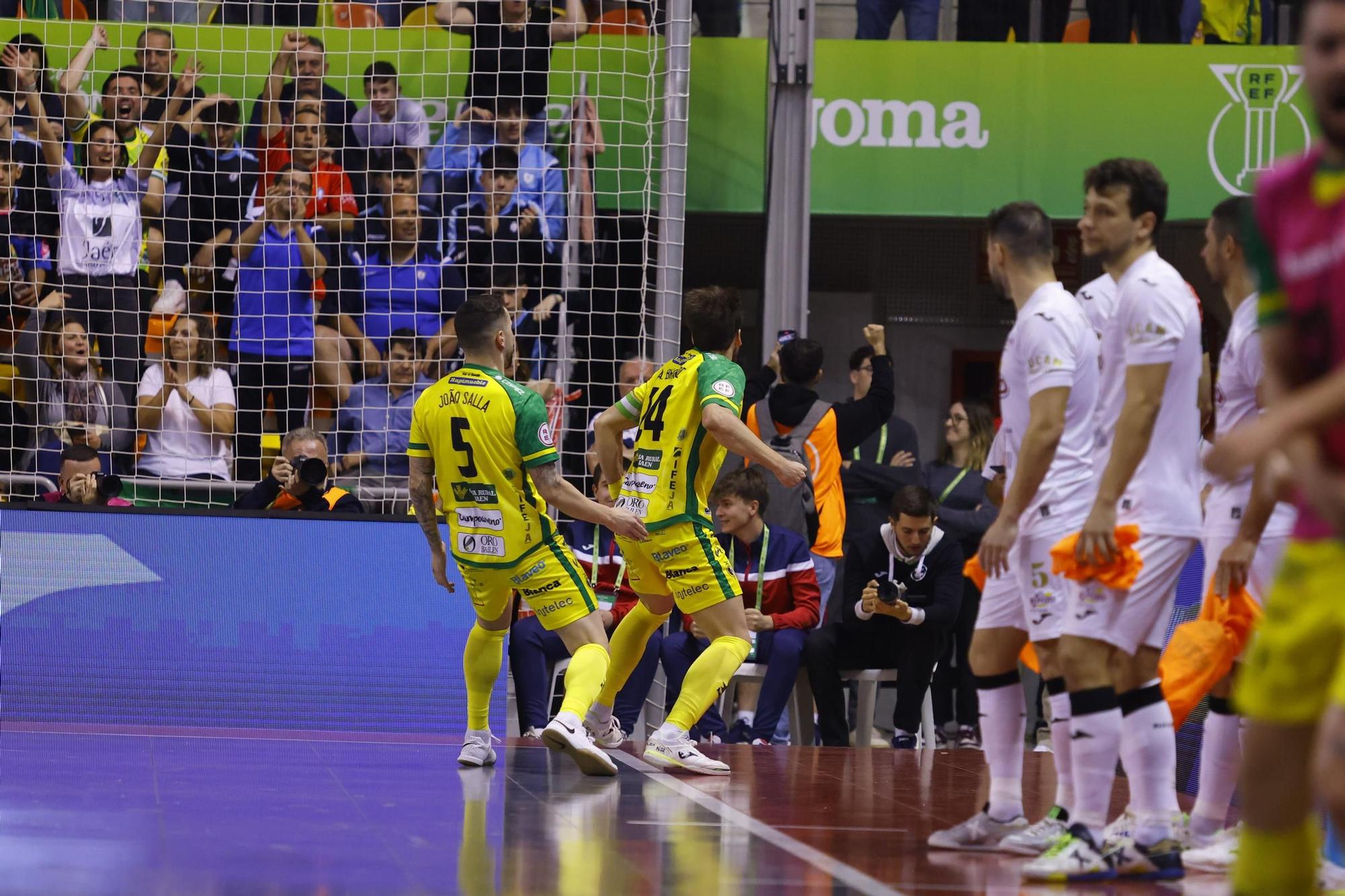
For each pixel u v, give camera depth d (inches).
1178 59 1289.4
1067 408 518.9
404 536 1024.9
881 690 1371.8
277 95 1275.8
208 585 1009.5
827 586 1066.1
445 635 1013.2
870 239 1630.2
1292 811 312.8
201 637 1003.3
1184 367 488.7
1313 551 307.7
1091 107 1290.6
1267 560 534.6
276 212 1273.4
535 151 1283.2
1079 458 520.1
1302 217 310.5
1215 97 1284.4
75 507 1010.1
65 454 1080.8
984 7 1317.7
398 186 1280.8
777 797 691.4
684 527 761.0
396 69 1282.0
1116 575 474.9
